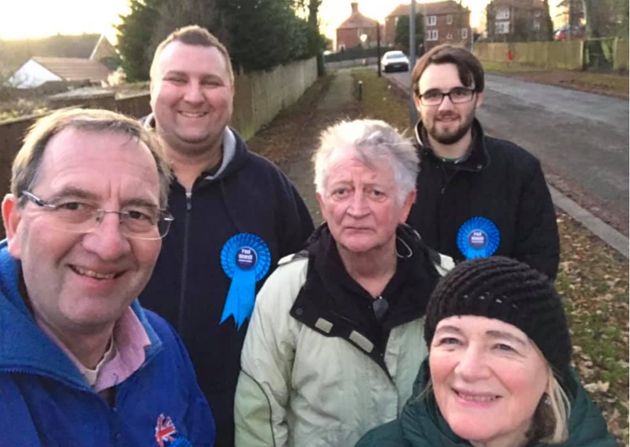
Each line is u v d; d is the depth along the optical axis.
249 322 0.91
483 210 1.12
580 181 4.03
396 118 7.57
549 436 0.61
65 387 0.55
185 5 6.00
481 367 0.59
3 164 1.94
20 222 0.56
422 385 0.68
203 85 0.99
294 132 6.99
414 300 0.80
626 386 1.63
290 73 10.68
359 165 0.78
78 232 0.55
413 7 5.45
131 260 0.58
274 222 1.04
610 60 12.77
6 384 0.52
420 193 1.14
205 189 0.99
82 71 19.95
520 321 0.59
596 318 2.04
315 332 0.79
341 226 0.78
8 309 0.54
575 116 7.00
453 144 1.13
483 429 0.59
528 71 15.14
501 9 23.56
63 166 0.55
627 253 2.68
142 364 0.64
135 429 0.61
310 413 0.81
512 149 1.16
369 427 0.79
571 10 20.75
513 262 0.63
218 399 0.97
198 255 0.97
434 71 1.12
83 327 0.57
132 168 0.57
